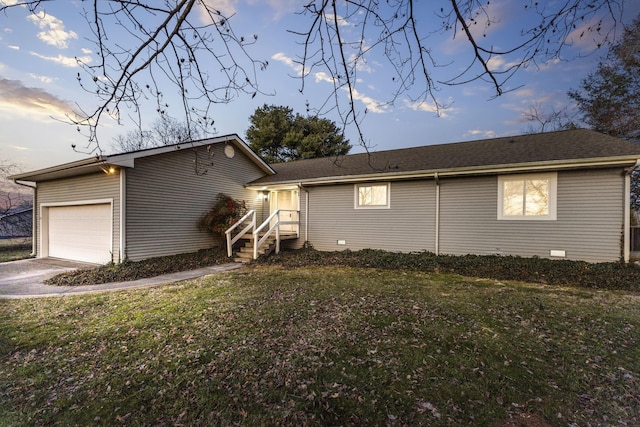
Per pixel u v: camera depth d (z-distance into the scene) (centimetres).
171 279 723
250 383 272
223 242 1165
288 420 225
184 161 1038
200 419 227
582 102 1486
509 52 220
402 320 422
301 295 559
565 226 778
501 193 852
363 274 764
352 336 369
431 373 284
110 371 296
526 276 698
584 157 718
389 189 1018
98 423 225
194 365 305
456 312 456
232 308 481
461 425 218
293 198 1262
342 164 1249
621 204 725
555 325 402
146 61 240
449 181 923
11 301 542
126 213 868
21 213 1560
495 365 298
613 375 280
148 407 242
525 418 225
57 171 925
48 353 336
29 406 245
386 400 246
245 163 1291
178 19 219
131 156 841
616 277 640
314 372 289
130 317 446
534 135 1044
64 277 734
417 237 973
